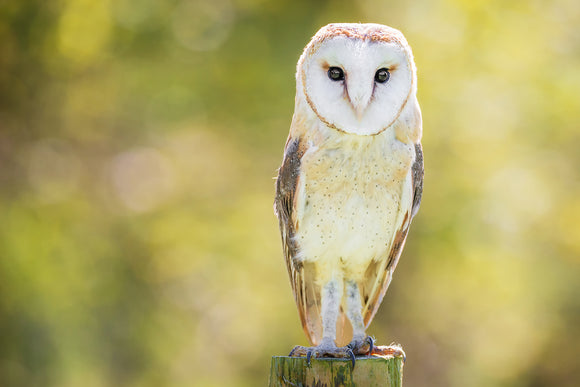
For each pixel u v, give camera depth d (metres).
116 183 14.33
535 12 14.84
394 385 5.15
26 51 13.54
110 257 13.31
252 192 14.27
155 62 14.63
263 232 13.88
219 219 14.20
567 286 15.08
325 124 5.83
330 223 5.95
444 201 13.72
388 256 6.16
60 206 13.27
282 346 13.28
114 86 14.52
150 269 13.82
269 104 14.28
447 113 13.66
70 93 14.28
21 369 11.38
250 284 13.71
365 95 5.64
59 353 11.63
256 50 14.44
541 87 14.36
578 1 14.95
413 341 14.92
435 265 14.09
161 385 13.00
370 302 6.35
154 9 14.57
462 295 14.43
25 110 13.89
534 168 14.33
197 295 13.92
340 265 6.12
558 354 15.73
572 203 14.65
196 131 14.89
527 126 14.33
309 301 6.38
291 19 14.53
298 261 6.18
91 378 12.00
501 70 14.35
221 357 13.66
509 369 15.59
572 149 14.72
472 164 13.84
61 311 11.90
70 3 13.67
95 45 14.29
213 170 14.67
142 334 13.07
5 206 12.59
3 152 13.52
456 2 14.31
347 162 5.84
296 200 5.95
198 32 14.73
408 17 14.17
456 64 14.15
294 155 6.00
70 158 14.15
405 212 6.00
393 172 5.88
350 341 6.04
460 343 14.95
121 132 14.61
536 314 15.10
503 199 13.98
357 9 14.41
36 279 11.78
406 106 5.87
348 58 5.65
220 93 14.51
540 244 14.77
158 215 14.13
